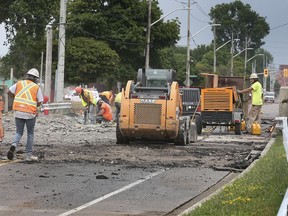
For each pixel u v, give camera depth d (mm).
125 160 26641
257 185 17625
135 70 105938
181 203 16953
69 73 94000
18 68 106562
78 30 98312
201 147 34344
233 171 23922
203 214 14242
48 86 68562
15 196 17453
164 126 33688
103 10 101375
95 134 43156
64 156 27297
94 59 93938
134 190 18922
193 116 42062
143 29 101938
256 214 13953
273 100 182625
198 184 20422
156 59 110062
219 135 46875
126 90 34500
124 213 15414
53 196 17578
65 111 70062
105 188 19156
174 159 27641
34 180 20328
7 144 32156
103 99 59844
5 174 21438
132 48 101000
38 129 46156
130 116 34000
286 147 14523
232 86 52969
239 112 48594
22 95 24688
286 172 19531
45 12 72500
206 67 180875
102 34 99562
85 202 16781
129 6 101500
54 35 95312
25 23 72250
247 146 35438
